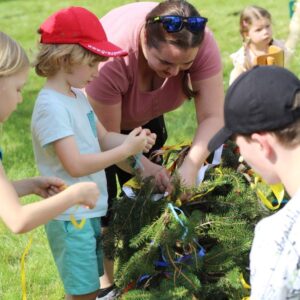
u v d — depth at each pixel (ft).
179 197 9.84
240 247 9.39
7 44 8.27
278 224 5.99
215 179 10.23
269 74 6.20
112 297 11.34
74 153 9.55
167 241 9.37
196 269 9.34
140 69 10.45
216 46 10.73
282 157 6.08
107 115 10.69
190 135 20.36
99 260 10.62
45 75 9.97
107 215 11.64
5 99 8.29
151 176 10.09
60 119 9.59
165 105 11.17
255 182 10.49
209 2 40.24
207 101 10.68
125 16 10.58
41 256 13.82
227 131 6.45
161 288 9.20
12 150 19.93
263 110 6.06
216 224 9.51
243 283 9.34
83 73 9.83
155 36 9.62
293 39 20.89
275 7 37.55
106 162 9.62
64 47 9.60
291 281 5.83
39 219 7.80
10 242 14.40
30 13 43.96
